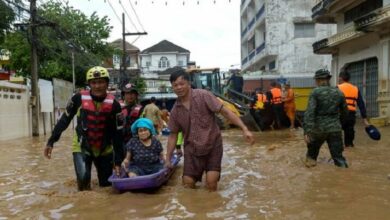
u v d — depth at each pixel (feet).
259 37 142.41
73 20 108.88
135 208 16.93
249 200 17.67
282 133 52.34
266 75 102.12
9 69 109.29
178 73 19.15
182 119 19.69
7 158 34.50
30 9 57.88
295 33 121.39
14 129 56.34
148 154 21.77
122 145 21.20
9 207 17.70
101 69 20.33
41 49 63.36
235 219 15.05
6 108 54.13
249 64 159.02
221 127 60.34
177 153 28.55
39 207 17.54
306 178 21.90
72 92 82.89
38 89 62.69
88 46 109.09
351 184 20.21
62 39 67.97
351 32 67.72
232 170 25.39
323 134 24.71
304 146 36.78
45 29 62.08
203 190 19.71
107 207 17.21
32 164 30.73
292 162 27.48
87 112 20.44
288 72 121.19
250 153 33.24
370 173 23.07
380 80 62.90
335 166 25.25
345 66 77.97
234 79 74.02
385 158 28.50
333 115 24.72
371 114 69.67
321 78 24.89
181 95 19.25
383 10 56.39
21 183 23.35
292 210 15.97
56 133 20.67
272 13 122.01
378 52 64.49
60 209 17.12
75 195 19.39
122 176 21.27
